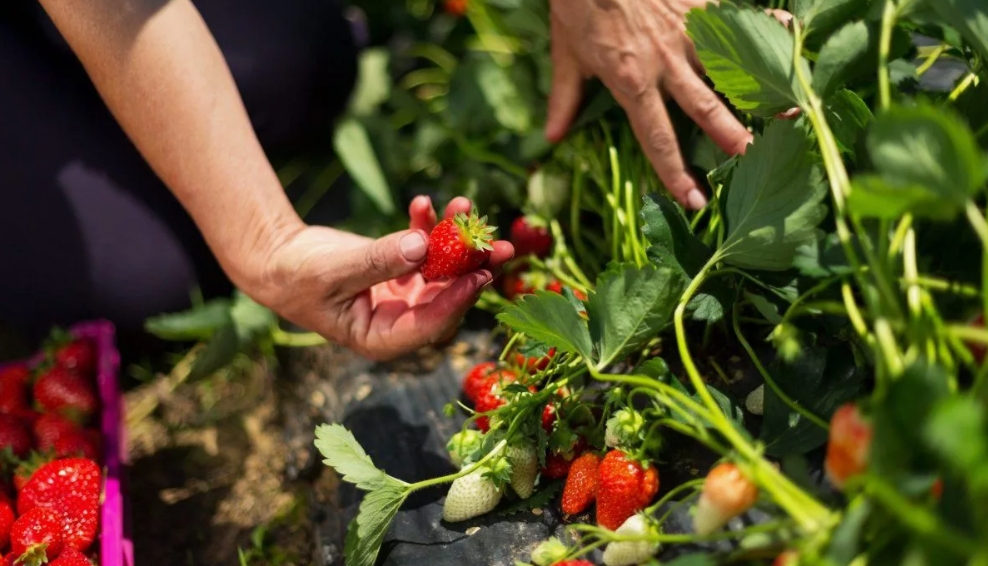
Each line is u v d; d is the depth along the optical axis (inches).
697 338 42.7
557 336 34.6
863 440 23.3
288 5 64.5
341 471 35.5
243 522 52.7
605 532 30.5
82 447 49.0
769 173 32.5
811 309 32.1
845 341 34.8
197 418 60.2
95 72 42.5
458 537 38.3
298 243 41.9
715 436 34.2
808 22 35.6
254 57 62.0
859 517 22.8
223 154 41.8
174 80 41.1
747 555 27.9
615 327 34.6
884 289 26.6
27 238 56.9
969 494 22.2
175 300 60.4
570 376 36.7
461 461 39.9
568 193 52.4
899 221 30.3
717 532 30.4
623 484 33.8
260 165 42.8
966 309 29.2
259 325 55.2
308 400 55.1
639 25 43.6
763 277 34.9
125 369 63.9
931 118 23.0
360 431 47.9
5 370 54.3
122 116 43.0
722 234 35.5
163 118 41.6
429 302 39.8
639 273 33.5
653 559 32.5
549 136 52.0
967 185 23.4
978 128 34.2
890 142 23.8
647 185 48.9
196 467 56.9
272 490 54.2
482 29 71.6
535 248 51.4
